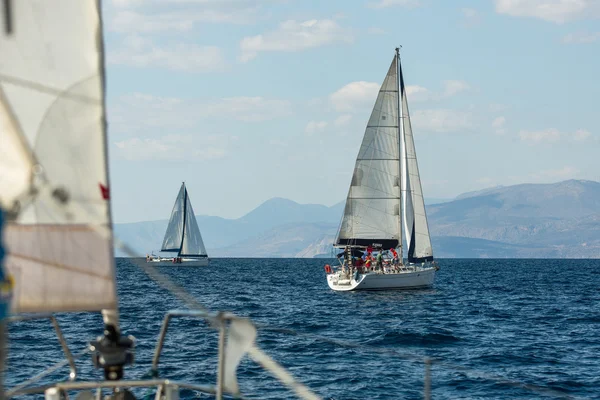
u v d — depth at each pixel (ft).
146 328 194.39
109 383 38.34
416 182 370.12
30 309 35.14
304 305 296.92
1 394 28.91
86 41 36.52
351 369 138.10
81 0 36.45
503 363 152.87
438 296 348.18
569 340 190.39
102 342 39.14
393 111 368.07
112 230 36.50
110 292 36.35
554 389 126.11
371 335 197.06
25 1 35.78
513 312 271.90
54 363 133.90
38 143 35.70
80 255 35.96
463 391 122.31
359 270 358.64
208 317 37.40
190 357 146.41
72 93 36.24
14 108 35.53
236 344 36.68
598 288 449.06
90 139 36.42
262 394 113.80
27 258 35.22
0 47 35.47
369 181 369.91
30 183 35.40
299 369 137.39
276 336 182.60
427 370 44.29
